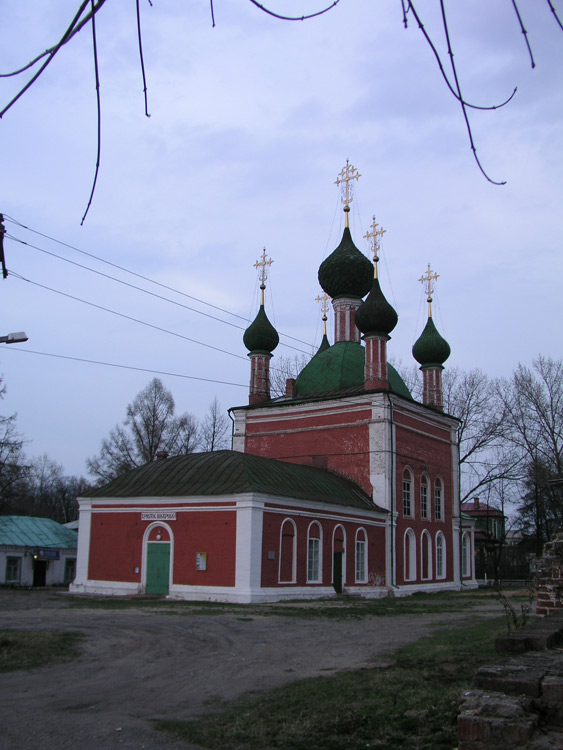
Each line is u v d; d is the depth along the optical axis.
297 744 7.77
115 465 61.28
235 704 9.86
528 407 53.28
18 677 12.05
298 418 42.09
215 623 20.14
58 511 100.94
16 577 46.16
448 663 11.94
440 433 45.56
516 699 6.53
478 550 65.38
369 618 22.16
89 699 10.29
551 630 9.62
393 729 8.06
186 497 31.16
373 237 41.91
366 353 40.78
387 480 38.50
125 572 32.38
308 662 13.32
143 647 15.49
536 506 57.28
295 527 31.73
